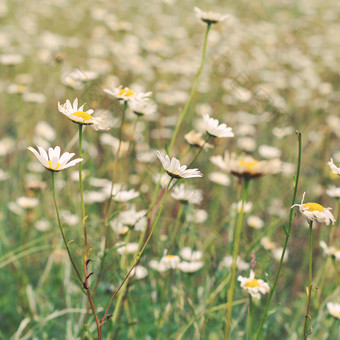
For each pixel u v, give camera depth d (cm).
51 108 508
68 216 318
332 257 243
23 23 791
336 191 253
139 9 970
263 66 720
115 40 735
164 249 242
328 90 615
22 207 322
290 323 300
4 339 269
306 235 371
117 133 418
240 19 988
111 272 271
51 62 565
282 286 321
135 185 351
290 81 670
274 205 383
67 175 370
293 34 932
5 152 405
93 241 278
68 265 281
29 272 324
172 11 1000
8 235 346
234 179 379
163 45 716
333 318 229
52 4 932
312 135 502
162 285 265
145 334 254
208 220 372
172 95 533
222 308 251
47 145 393
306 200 395
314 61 812
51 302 288
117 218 242
